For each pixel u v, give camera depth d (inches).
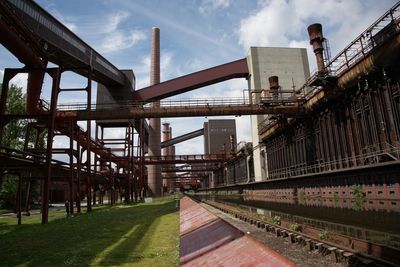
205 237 524.4
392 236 596.4
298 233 496.7
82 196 3595.0
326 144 1427.2
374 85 1088.8
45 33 1422.2
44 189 1101.7
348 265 349.4
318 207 1306.6
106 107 2586.1
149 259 497.7
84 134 1744.6
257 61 2417.6
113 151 3056.1
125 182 2908.5
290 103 1605.6
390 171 869.2
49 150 1127.6
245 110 1574.8
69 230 873.5
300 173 1711.4
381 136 1055.0
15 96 2158.0
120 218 1216.2
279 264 268.7
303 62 2480.3
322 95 1354.6
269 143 2242.9
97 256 530.0
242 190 2812.5
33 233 827.4
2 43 993.5
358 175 1031.0
